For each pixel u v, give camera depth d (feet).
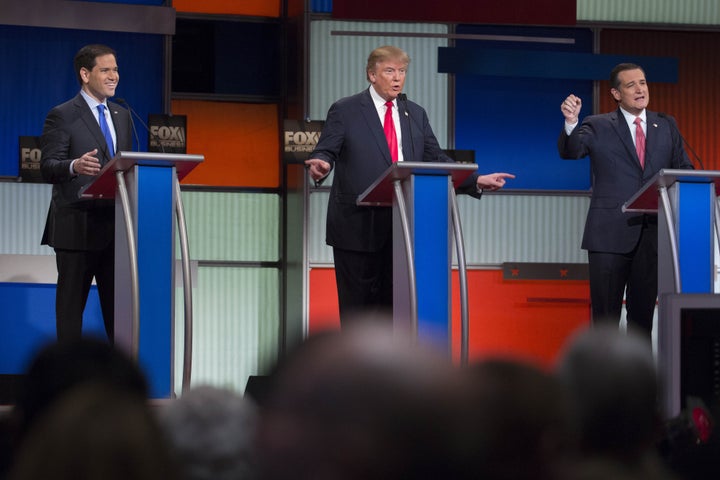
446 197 32.07
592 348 11.53
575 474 9.05
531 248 59.00
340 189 37.81
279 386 5.12
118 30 56.59
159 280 31.22
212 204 59.06
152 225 31.17
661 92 60.34
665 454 13.66
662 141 42.52
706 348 21.01
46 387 10.18
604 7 59.47
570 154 41.50
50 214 37.96
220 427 11.02
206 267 58.59
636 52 60.13
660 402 13.37
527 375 6.48
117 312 31.68
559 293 58.90
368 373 5.08
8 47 55.98
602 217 41.98
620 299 42.22
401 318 32.40
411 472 5.06
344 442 4.99
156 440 6.68
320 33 57.26
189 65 59.41
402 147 38.11
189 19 59.31
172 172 31.35
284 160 58.70
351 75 57.52
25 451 6.53
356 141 37.78
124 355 10.48
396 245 32.68
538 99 59.52
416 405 5.08
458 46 58.85
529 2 58.39
